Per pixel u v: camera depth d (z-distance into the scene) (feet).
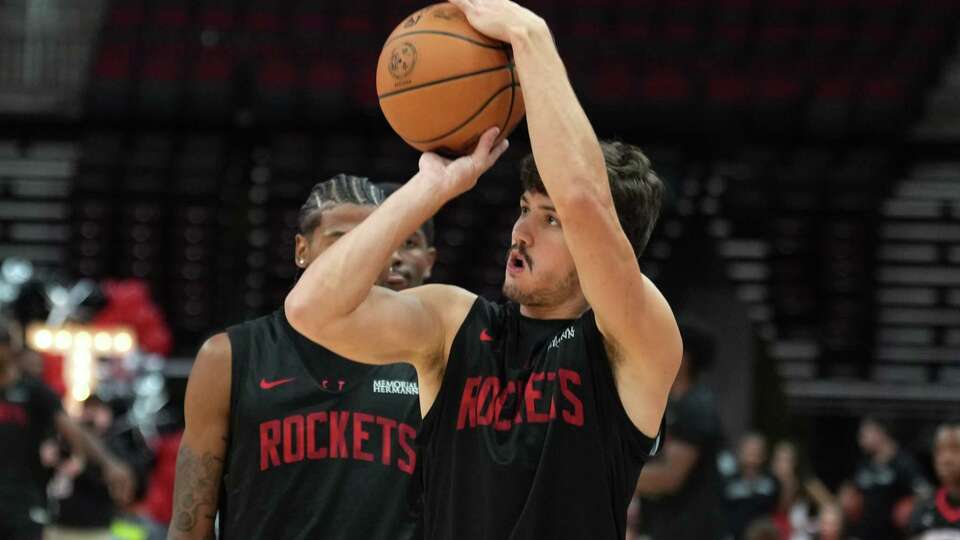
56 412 38.24
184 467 18.95
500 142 15.23
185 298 93.86
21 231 97.66
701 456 35.96
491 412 14.47
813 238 95.96
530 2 104.47
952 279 94.68
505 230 93.61
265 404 18.88
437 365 15.08
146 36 103.71
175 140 101.55
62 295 70.74
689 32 104.68
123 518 50.39
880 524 60.23
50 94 103.45
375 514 18.84
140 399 65.31
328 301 13.74
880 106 102.89
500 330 15.03
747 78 103.19
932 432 76.79
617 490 14.48
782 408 84.28
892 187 99.30
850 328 92.32
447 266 91.97
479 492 14.37
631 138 102.32
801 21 105.50
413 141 15.21
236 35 103.81
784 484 59.98
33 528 37.35
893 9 106.22
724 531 36.60
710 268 91.71
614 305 13.88
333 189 19.89
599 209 13.62
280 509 18.78
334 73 102.78
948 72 106.11
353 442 18.93
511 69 14.82
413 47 14.75
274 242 95.55
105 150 99.91
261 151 101.81
